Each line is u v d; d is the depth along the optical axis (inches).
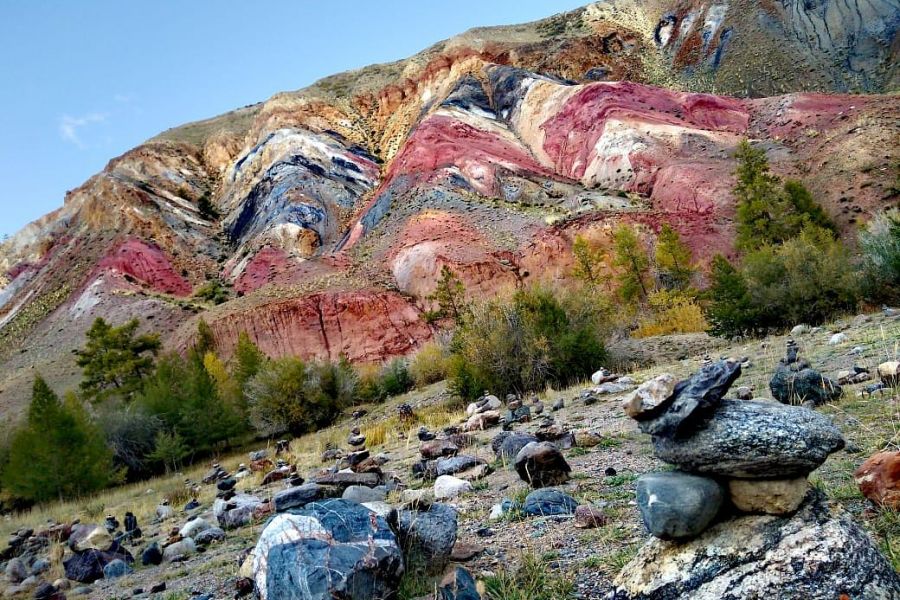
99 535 323.6
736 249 1624.0
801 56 3329.2
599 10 4611.2
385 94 4001.0
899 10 3267.7
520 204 2363.4
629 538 171.2
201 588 229.9
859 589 105.3
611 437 325.4
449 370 820.6
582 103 2876.5
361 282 2150.6
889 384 281.3
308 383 1099.9
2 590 300.4
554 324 735.1
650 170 2301.9
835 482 172.1
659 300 1143.6
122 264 2746.1
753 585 111.8
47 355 2333.9
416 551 160.4
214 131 4252.0
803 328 629.0
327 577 130.0
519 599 144.6
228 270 2810.0
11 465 889.5
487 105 3378.4
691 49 3853.3
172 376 1337.4
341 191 3051.2
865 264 776.3
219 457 1037.2
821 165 1907.0
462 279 1936.5
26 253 3472.0
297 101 3944.4
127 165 3627.0
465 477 301.4
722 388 123.3
